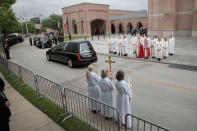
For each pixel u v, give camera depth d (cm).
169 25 2884
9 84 893
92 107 535
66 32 5362
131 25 5288
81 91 746
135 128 460
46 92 713
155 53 1296
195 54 1384
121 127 462
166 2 2847
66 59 1212
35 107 607
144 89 725
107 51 1794
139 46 1336
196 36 2569
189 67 1016
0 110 383
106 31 5091
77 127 462
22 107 612
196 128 447
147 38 1302
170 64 1116
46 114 553
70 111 554
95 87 522
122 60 1338
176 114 518
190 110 537
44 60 1537
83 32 4812
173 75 890
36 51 2225
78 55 1113
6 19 2659
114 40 1581
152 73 946
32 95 707
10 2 1800
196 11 2506
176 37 2667
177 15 2819
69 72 1077
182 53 1459
